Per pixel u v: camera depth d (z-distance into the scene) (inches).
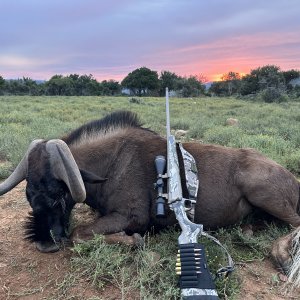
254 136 170.7
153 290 55.3
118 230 66.9
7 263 64.1
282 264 61.9
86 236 64.6
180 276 48.9
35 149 62.5
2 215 84.2
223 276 55.2
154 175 69.0
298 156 125.3
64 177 59.4
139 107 439.8
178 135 200.8
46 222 63.1
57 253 65.5
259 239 69.9
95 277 57.1
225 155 73.2
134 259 61.6
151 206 68.9
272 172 70.7
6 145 140.9
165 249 64.7
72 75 1380.4
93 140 72.6
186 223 56.7
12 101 559.2
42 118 253.8
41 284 58.4
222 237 70.9
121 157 70.3
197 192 68.7
